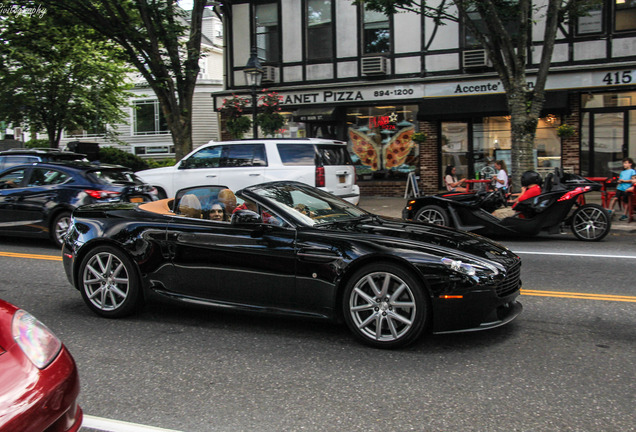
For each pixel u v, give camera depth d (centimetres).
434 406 352
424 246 455
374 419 335
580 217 1027
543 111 1627
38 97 2103
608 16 1609
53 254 900
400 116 1861
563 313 553
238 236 498
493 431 319
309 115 1856
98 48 2130
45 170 976
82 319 549
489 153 1769
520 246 978
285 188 561
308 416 340
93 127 2450
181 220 530
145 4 1430
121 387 386
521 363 423
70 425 255
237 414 344
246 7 1995
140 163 2164
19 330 256
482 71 1725
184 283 522
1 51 1889
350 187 1220
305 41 1942
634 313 552
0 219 980
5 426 216
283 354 449
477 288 434
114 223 550
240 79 2033
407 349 455
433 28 1781
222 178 1208
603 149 1656
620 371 406
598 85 1608
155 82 1484
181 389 382
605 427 321
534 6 1639
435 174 1816
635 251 901
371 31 1866
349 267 459
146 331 511
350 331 505
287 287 481
